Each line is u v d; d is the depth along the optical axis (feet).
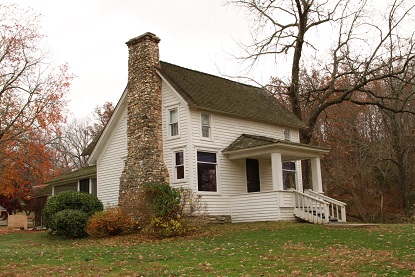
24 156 111.55
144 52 75.66
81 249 50.03
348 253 41.04
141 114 73.67
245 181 78.79
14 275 34.19
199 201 65.72
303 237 52.75
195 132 71.87
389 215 112.27
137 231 65.67
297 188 89.71
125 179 73.46
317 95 114.01
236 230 61.41
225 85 88.89
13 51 106.73
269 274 32.32
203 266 36.01
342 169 123.34
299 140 95.04
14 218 102.27
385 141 122.62
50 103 110.11
